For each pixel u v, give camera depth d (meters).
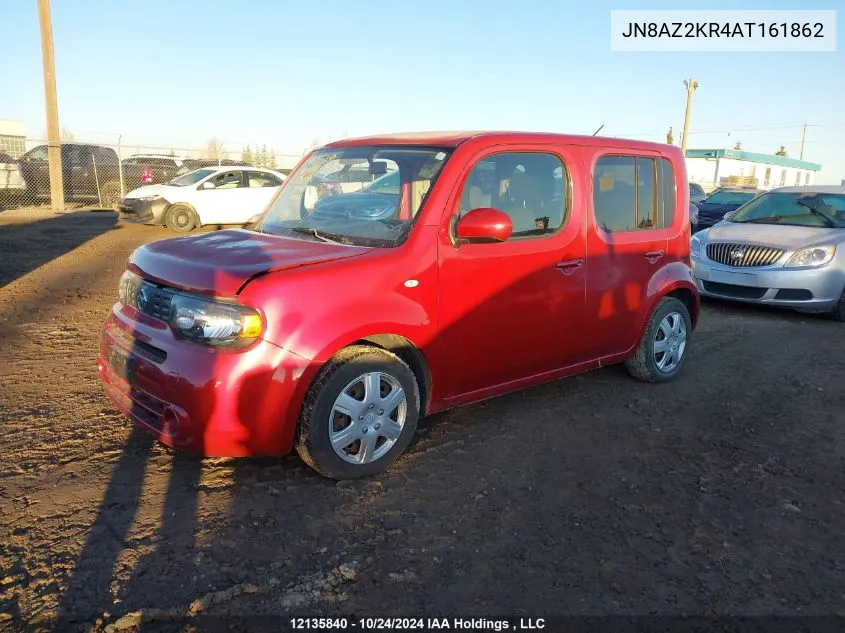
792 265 8.08
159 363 3.32
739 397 5.24
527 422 4.56
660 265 5.24
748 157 56.78
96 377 5.10
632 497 3.59
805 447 4.32
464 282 3.89
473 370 4.07
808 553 3.13
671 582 2.88
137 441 3.99
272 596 2.68
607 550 3.09
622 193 4.91
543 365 4.52
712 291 8.75
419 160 4.00
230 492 3.45
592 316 4.72
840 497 3.67
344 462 3.53
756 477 3.87
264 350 3.21
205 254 3.60
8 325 6.61
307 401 3.38
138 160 21.30
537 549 3.07
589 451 4.13
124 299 3.86
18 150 22.56
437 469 3.82
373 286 3.51
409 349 3.78
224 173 16.09
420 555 2.99
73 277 9.42
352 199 4.17
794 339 7.26
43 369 5.26
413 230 3.72
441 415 4.63
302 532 3.12
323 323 3.32
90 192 21.34
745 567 3.00
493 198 4.07
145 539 3.01
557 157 4.42
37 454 3.78
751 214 9.60
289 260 3.43
